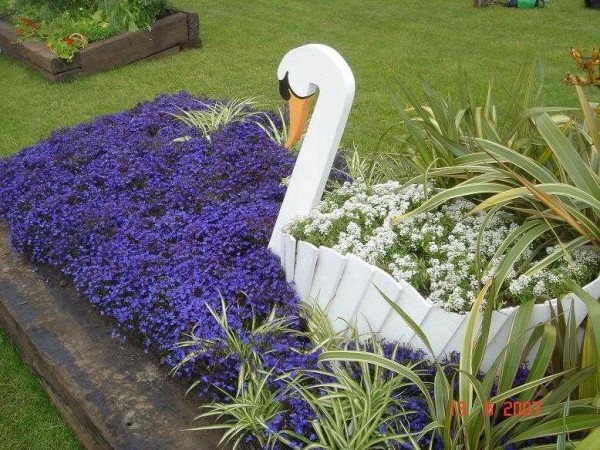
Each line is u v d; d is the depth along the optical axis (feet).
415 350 7.48
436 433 6.41
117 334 8.36
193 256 8.96
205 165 11.60
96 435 7.38
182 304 8.03
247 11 28.58
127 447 6.90
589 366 5.84
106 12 21.79
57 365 8.16
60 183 11.46
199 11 28.68
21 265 10.41
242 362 7.30
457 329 6.93
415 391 7.04
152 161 11.71
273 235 9.04
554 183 6.93
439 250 7.57
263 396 6.94
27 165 12.42
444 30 25.27
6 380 9.29
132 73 21.06
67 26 21.21
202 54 22.77
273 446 6.37
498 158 7.52
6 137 16.71
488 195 8.37
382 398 6.69
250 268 8.73
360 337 7.79
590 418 5.45
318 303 8.22
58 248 9.80
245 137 12.86
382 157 11.25
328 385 6.72
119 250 9.39
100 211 10.30
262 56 22.43
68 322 9.00
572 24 25.81
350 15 27.73
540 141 8.19
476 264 6.74
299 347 7.74
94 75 21.02
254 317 7.80
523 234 7.34
